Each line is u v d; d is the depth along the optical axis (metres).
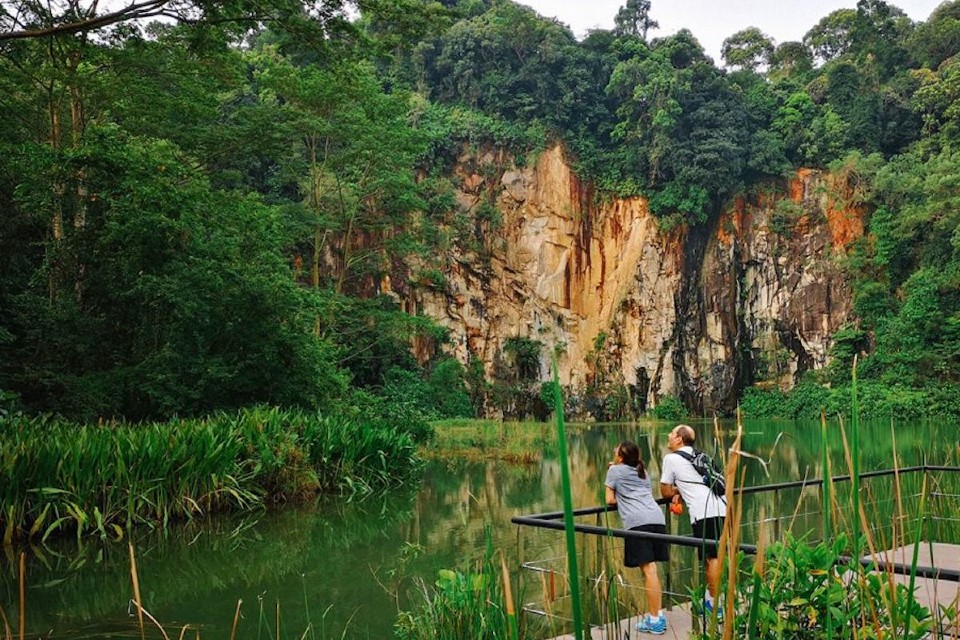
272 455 14.16
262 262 20.14
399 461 17.77
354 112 27.78
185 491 12.57
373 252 34.72
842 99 62.75
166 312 19.11
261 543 10.62
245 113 25.73
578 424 51.03
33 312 18.06
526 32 59.34
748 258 59.16
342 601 7.56
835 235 57.69
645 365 57.91
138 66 21.34
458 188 56.88
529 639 5.33
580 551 8.49
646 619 5.22
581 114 61.62
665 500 5.84
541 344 56.31
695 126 59.12
